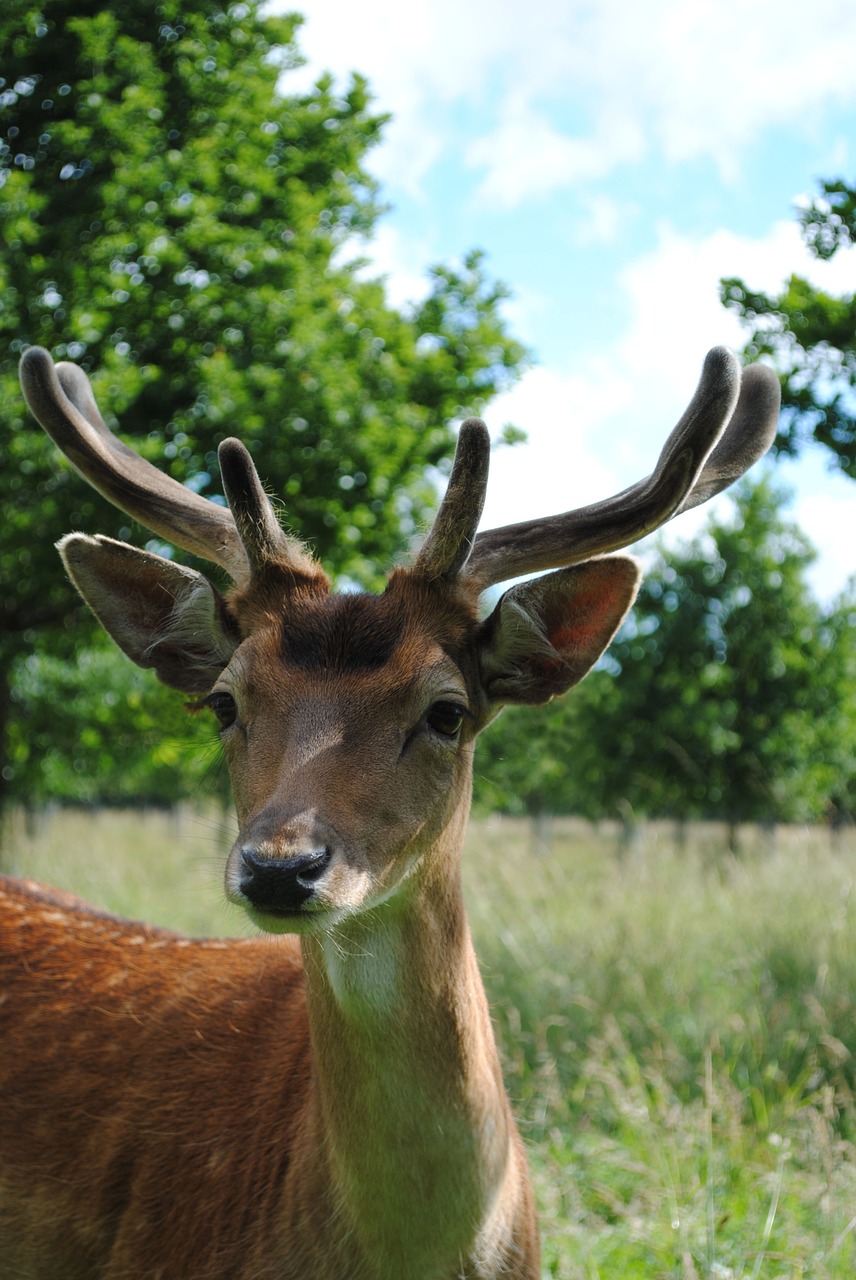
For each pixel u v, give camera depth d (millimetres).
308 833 2363
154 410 11633
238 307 11578
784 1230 3895
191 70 12266
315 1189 2787
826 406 6758
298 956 3477
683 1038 5664
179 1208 3076
